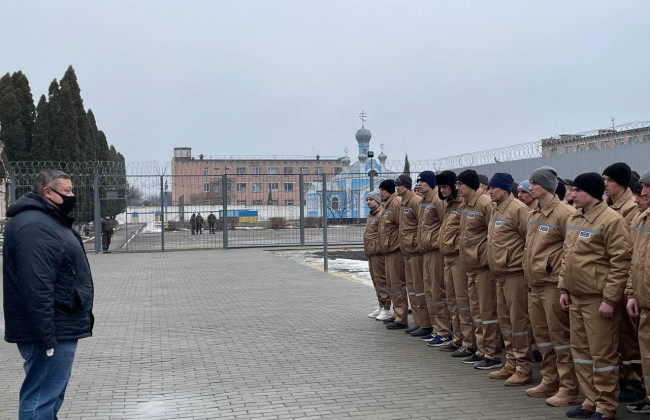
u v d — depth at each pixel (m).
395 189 9.91
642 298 5.11
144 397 6.62
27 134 38.88
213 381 7.19
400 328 10.00
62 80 38.62
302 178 26.77
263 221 27.72
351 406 6.21
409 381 7.07
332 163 72.12
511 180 6.86
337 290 14.30
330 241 27.80
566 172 15.02
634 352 6.20
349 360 8.05
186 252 25.09
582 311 5.62
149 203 26.33
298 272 17.84
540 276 6.14
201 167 68.12
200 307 12.25
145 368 7.80
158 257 23.09
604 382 5.54
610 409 5.54
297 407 6.21
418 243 8.90
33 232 4.70
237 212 27.47
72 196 5.04
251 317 11.15
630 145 13.39
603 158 14.04
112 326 10.47
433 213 8.56
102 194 25.47
